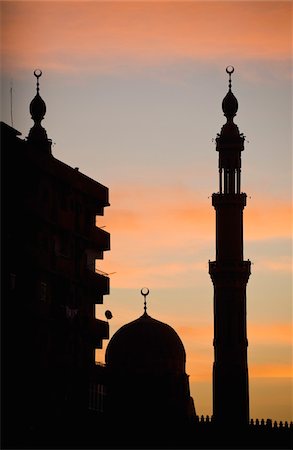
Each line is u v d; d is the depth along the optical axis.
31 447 153.00
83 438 166.12
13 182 153.75
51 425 158.50
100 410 174.88
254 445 168.88
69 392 164.62
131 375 195.62
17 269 154.62
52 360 160.38
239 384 193.88
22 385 153.12
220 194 197.75
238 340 194.88
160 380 195.62
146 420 193.00
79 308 168.50
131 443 170.75
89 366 169.75
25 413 153.00
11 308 152.25
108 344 199.12
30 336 155.88
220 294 195.88
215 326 196.00
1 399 149.00
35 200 157.62
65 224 164.75
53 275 162.50
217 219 197.75
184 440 172.00
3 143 151.62
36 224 158.50
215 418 193.12
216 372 194.88
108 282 175.25
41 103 187.38
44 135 186.25
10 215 153.00
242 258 197.00
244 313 195.75
